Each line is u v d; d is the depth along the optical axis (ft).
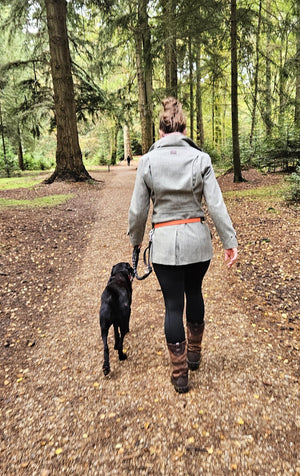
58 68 47.47
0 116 75.82
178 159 6.21
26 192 42.91
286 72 41.29
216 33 38.22
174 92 48.21
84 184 49.37
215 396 6.80
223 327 9.60
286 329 9.17
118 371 8.04
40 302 12.52
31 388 7.66
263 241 16.84
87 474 5.27
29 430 6.33
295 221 19.63
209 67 43.68
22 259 16.98
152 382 7.47
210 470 5.15
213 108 76.18
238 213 23.79
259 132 47.93
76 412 6.74
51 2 44.60
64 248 19.35
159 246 6.35
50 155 136.46
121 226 24.50
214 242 18.60
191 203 6.34
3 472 5.41
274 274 12.91
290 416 6.12
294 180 27.27
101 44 56.29
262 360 7.92
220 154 65.82
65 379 7.91
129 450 5.66
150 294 12.60
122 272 9.30
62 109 49.08
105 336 7.73
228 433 5.82
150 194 6.55
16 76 74.33
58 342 9.69
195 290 7.09
